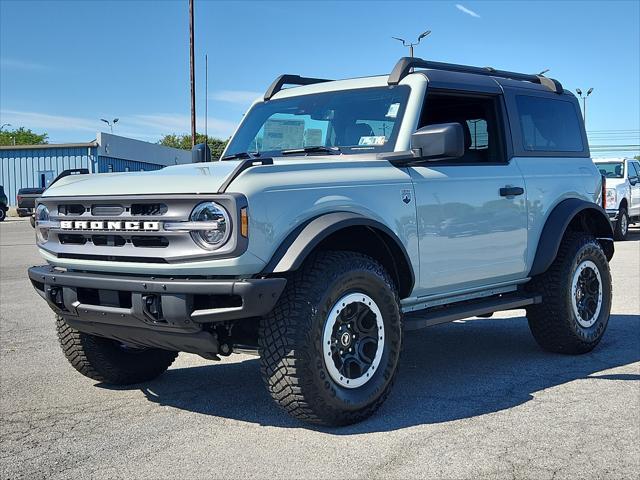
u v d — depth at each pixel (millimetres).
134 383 5477
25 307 9305
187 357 6406
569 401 4859
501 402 4859
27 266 14688
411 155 4855
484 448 3986
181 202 4027
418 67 5496
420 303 5227
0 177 43156
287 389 4137
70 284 4414
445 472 3656
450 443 4066
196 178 4137
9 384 5480
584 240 6270
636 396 4965
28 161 42688
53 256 4688
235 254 3918
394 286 4648
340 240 4738
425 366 5914
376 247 4812
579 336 6156
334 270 4246
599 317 6383
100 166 41219
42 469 3779
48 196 4707
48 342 7027
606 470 3680
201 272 4020
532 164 6055
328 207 4363
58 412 4777
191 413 4723
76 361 5215
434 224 5078
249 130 5980
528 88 6285
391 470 3688
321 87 5770
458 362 6051
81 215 4445
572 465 3744
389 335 4574
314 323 4117
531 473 3641
